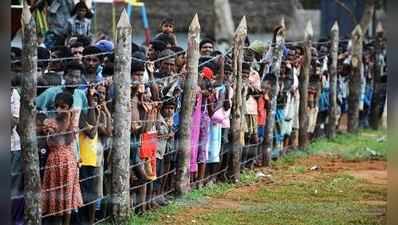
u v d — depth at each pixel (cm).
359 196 2248
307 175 2561
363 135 3481
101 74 1827
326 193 2281
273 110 2614
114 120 1744
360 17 4897
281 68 2700
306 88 2920
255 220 1920
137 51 1944
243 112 2362
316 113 3069
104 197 1759
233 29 4747
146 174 1880
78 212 1689
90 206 1694
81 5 2402
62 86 1602
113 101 1745
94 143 1669
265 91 2570
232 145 2334
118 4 4819
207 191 2189
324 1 4978
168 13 5081
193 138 2106
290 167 2669
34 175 1492
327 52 3247
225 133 2305
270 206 2081
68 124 1573
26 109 1480
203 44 2386
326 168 2703
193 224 1853
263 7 5212
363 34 3850
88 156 1659
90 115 1653
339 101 3384
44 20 2308
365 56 3597
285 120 2761
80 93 1622
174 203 2019
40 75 1623
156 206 1962
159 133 1933
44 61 1661
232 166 2350
